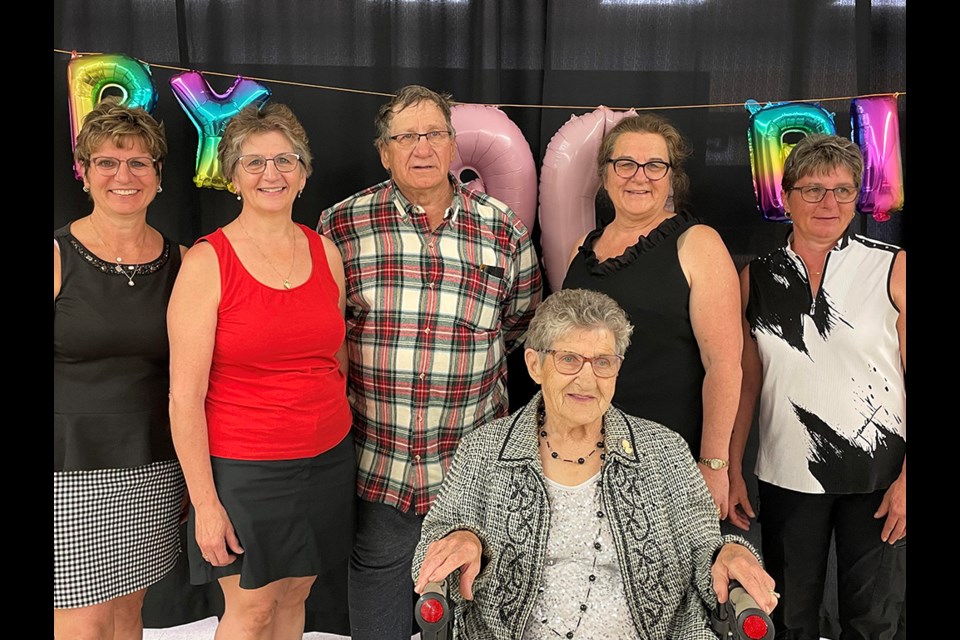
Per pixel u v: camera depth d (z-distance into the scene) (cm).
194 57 245
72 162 231
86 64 226
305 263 189
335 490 196
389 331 205
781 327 209
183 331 176
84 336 186
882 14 242
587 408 157
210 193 247
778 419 211
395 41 252
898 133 238
